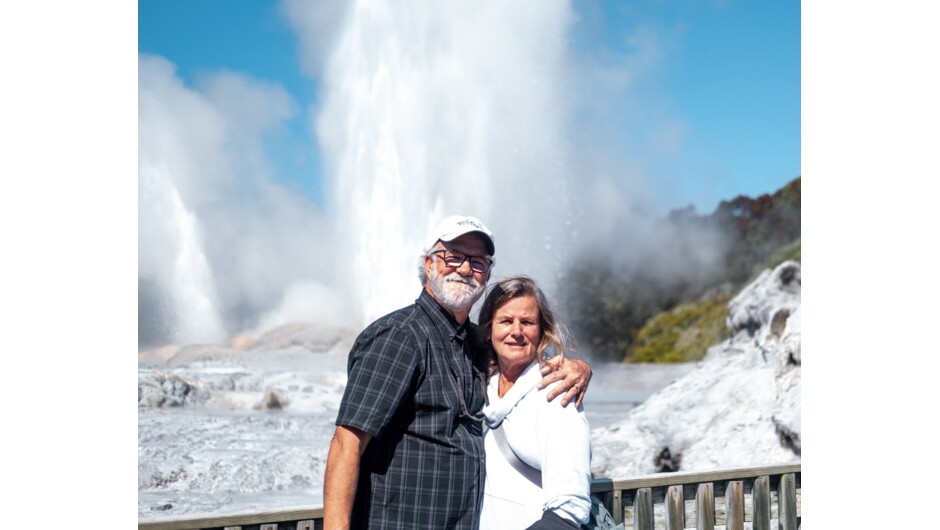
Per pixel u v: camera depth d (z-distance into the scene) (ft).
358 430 7.34
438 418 7.63
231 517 7.68
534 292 8.30
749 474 10.66
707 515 10.17
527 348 8.16
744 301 28.17
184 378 29.60
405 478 7.54
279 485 18.80
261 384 31.27
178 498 17.37
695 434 21.76
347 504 7.22
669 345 95.30
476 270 7.97
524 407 7.99
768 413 20.94
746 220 114.21
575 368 8.04
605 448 22.39
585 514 7.67
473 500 7.74
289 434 23.50
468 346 8.30
